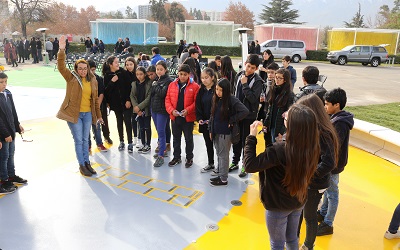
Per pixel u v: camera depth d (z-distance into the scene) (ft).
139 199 12.57
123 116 17.42
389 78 59.36
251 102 14.07
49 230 10.47
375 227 11.35
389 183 14.76
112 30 101.45
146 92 16.62
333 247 10.21
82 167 14.46
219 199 12.74
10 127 12.78
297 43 88.69
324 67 77.87
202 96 14.52
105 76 16.76
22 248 9.59
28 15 126.00
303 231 10.87
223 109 12.89
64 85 41.09
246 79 13.82
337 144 7.98
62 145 18.43
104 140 19.30
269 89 14.16
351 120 9.52
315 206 8.85
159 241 10.05
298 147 6.67
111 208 11.85
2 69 13.34
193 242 10.05
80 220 11.07
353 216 12.01
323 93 10.48
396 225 10.46
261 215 11.69
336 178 10.37
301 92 12.12
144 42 103.55
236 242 10.14
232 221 11.26
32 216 11.24
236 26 106.01
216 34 106.83
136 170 15.20
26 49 69.67
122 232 10.46
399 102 36.45
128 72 16.81
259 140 20.45
